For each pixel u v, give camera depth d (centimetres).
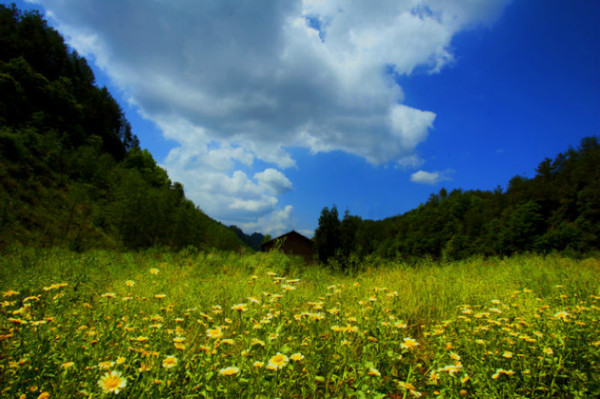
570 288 409
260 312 236
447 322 271
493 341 227
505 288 463
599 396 176
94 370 158
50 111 3834
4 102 3161
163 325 230
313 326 221
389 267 724
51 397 145
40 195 1988
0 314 231
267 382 157
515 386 184
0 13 4616
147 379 156
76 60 5572
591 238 2528
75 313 262
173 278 563
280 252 893
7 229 1299
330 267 698
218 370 163
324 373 187
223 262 898
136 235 1775
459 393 166
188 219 2189
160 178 4975
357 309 285
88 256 781
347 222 3022
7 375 156
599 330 232
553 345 214
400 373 192
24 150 2383
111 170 3150
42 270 520
